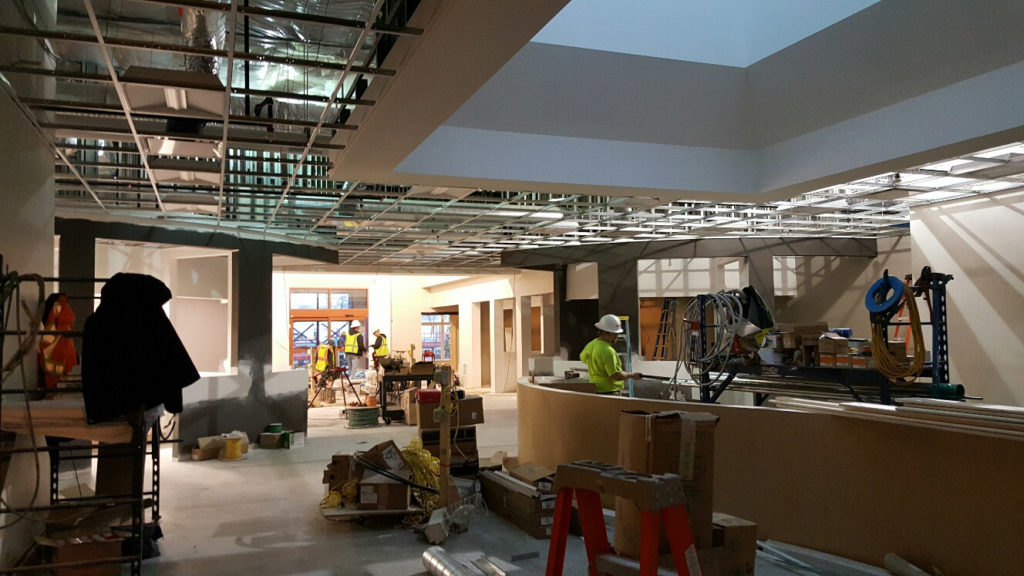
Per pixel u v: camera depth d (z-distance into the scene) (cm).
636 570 290
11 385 402
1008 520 349
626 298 1305
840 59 592
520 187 670
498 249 1310
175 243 898
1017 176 817
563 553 317
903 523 395
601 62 613
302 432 990
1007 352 890
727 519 383
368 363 2050
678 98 660
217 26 388
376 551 457
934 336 562
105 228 829
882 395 542
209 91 415
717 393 673
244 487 674
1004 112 511
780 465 454
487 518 527
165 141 518
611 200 837
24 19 380
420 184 647
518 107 626
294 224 952
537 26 326
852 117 623
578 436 577
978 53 518
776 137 698
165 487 677
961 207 945
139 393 362
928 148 560
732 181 718
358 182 686
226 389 915
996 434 344
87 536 395
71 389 373
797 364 615
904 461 398
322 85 476
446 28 328
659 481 277
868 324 1374
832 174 642
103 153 601
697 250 1318
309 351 2008
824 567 401
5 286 354
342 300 2098
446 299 2062
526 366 1620
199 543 482
